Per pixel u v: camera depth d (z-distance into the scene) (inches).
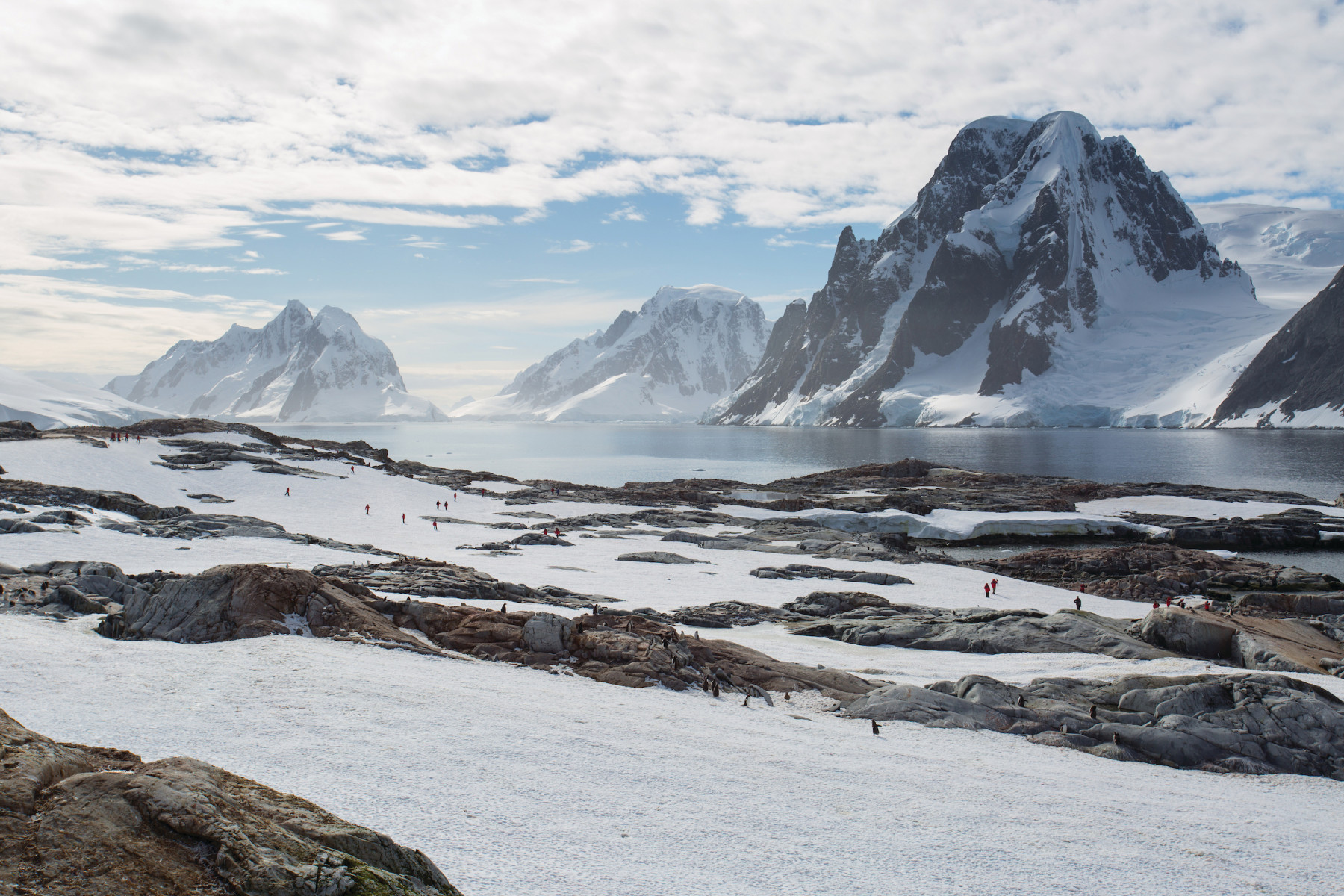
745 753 765.3
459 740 687.7
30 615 1130.0
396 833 469.7
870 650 1589.6
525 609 1685.5
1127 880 544.1
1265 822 720.3
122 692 724.7
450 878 415.2
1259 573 2684.5
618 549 2952.8
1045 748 952.9
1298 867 606.2
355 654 1027.9
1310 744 952.9
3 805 263.6
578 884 432.5
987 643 1588.3
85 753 323.6
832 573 2498.8
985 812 658.8
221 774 321.1
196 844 272.2
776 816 593.0
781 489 5078.7
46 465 3454.7
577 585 2166.6
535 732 743.1
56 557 1940.2
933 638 1633.9
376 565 2027.6
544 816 534.3
